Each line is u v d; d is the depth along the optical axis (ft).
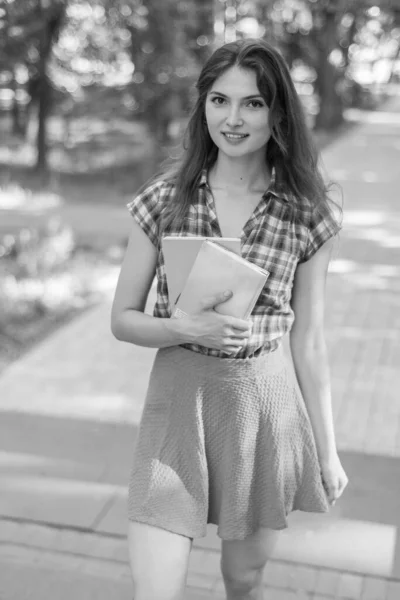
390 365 21.36
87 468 15.07
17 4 56.90
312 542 12.71
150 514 7.61
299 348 8.25
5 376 20.22
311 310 8.17
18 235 38.78
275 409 7.82
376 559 12.30
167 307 7.86
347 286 29.81
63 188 58.29
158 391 7.86
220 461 7.86
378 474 15.08
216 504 8.06
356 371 20.90
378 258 34.22
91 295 28.48
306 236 7.86
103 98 59.67
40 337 23.66
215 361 7.67
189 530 7.67
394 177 58.54
